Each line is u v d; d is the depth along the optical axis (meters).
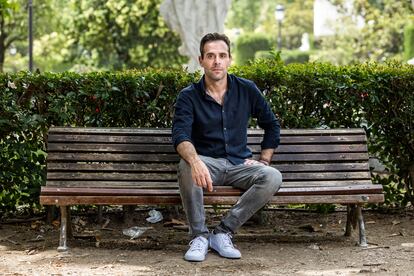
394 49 34.38
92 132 6.60
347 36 35.59
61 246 6.08
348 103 7.31
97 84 7.07
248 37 41.25
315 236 6.68
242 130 6.23
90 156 6.51
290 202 6.03
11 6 9.74
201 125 6.15
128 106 7.20
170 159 6.60
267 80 7.25
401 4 33.62
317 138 6.77
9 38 27.00
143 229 7.01
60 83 7.07
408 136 7.47
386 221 7.38
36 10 26.56
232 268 5.59
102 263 5.75
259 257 5.95
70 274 5.43
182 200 5.90
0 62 25.84
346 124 7.40
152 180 6.50
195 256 5.76
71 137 6.55
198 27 12.02
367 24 34.78
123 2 22.94
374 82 7.23
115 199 5.94
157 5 23.02
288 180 6.59
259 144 6.83
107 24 23.47
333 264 5.73
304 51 39.41
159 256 5.98
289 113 7.29
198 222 5.88
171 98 7.19
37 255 6.02
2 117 6.96
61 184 6.37
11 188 7.25
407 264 5.72
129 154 6.57
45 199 5.91
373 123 7.40
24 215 7.52
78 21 23.81
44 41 27.38
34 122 6.96
